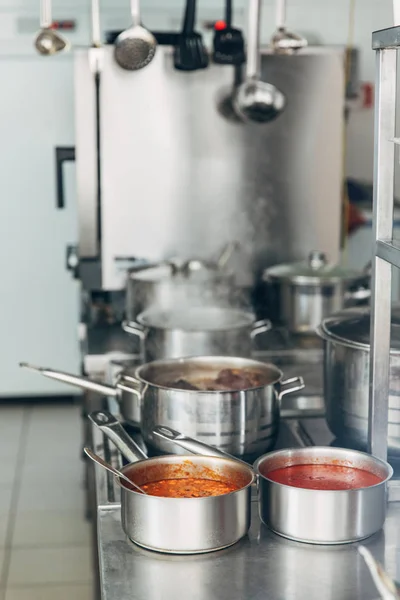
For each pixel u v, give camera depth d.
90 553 3.10
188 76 2.98
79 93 2.93
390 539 1.42
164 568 1.32
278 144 3.07
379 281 1.54
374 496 1.39
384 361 1.57
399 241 1.50
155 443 1.71
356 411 1.69
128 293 2.82
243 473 1.46
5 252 4.50
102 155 2.98
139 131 2.99
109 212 3.02
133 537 1.38
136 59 2.62
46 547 3.14
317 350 2.70
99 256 3.04
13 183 4.45
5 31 4.29
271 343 2.79
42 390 4.68
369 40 3.85
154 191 3.03
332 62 3.04
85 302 3.24
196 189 3.06
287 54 2.97
